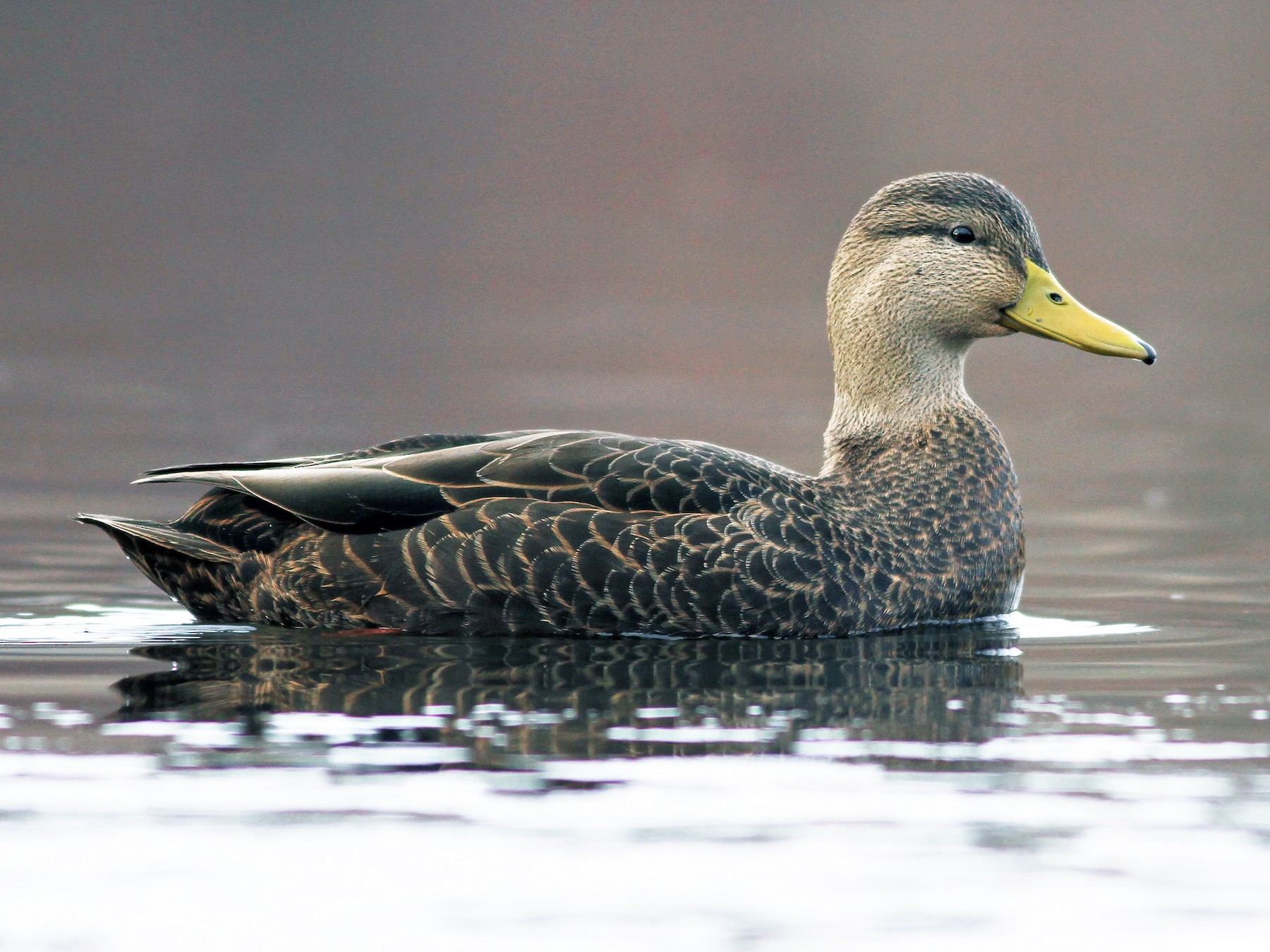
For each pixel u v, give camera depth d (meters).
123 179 53.03
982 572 13.09
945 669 11.51
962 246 13.66
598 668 11.17
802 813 8.51
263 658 11.45
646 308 42.00
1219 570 16.08
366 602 12.00
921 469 13.22
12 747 9.38
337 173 54.94
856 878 7.78
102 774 8.92
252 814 8.41
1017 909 7.45
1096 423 28.25
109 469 21.30
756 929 7.28
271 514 12.42
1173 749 9.58
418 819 8.37
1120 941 7.19
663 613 11.80
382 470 12.06
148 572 12.87
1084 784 8.95
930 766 9.23
